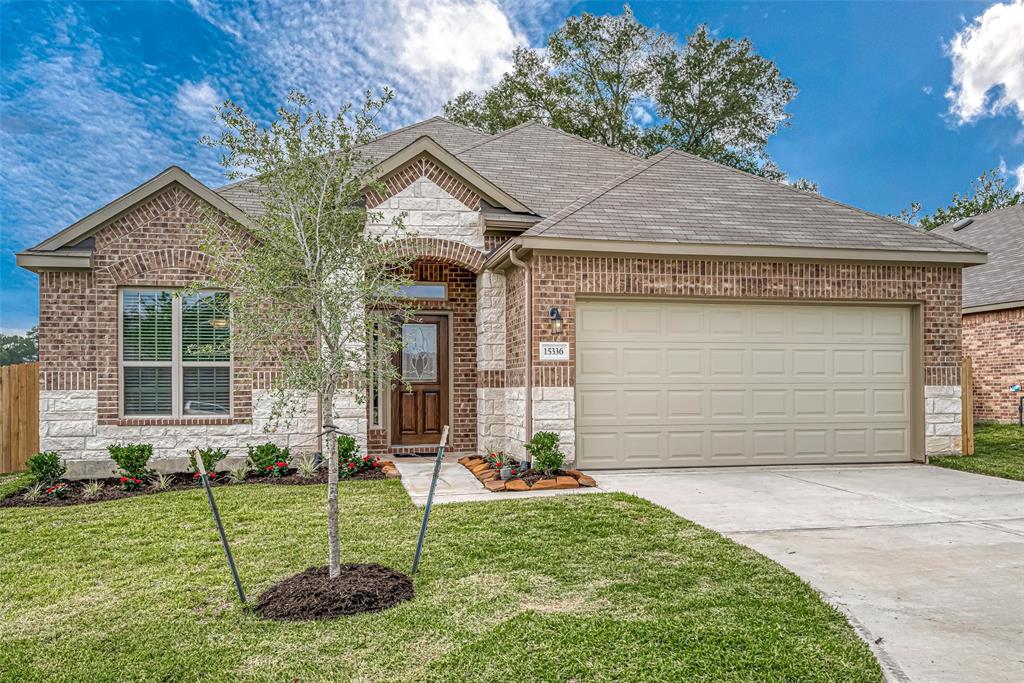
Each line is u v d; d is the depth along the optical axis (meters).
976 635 4.12
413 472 9.99
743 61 33.00
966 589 4.91
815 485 8.81
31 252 9.60
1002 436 13.76
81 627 4.38
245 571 5.43
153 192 9.98
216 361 10.27
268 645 4.04
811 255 10.16
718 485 8.80
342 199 5.28
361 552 5.83
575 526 6.60
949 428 10.83
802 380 10.56
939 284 10.80
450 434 11.88
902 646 3.97
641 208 10.77
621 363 10.05
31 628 4.37
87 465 9.85
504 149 14.48
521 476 8.80
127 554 5.97
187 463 10.05
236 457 10.23
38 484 8.92
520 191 12.48
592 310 9.98
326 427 4.96
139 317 10.10
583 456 9.91
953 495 8.17
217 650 3.98
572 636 4.05
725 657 3.78
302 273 5.06
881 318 10.85
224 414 10.30
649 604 4.58
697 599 4.66
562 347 9.62
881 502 7.77
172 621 4.44
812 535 6.35
